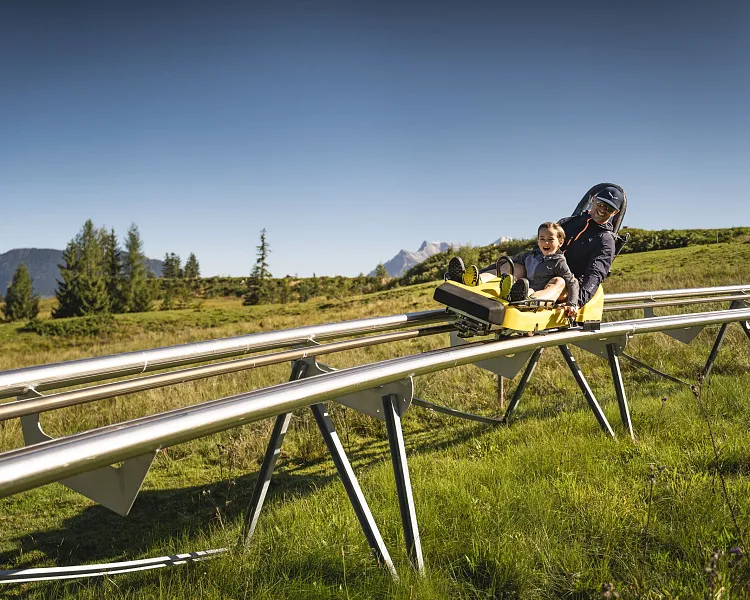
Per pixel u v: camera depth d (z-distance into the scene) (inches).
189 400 325.7
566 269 201.5
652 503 153.3
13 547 170.2
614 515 146.3
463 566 131.6
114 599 125.3
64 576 124.3
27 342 1904.5
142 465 98.2
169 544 161.6
